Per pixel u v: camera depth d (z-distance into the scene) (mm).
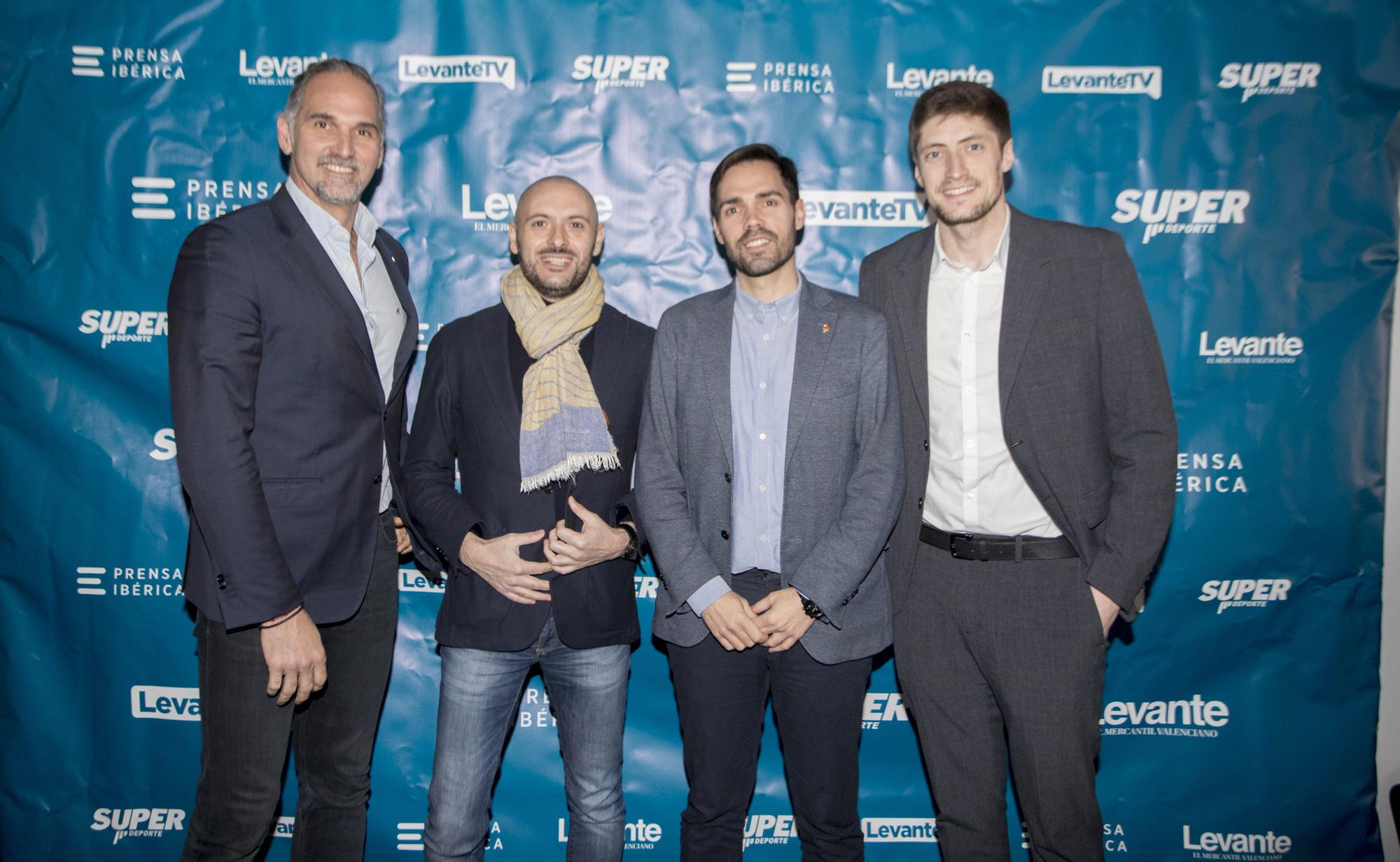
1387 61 2141
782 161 1764
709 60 2166
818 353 1708
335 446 1614
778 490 1722
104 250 2154
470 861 1745
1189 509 2211
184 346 1465
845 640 1672
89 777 2207
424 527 1750
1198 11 2148
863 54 2168
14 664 2189
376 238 1829
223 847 1592
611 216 2189
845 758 1720
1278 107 2156
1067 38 2158
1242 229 2172
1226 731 2217
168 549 2197
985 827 1729
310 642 1541
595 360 1794
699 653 1721
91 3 2123
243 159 2146
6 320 2158
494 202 2178
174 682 2203
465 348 1800
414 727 2256
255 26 2135
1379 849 2197
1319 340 2176
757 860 2256
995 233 1661
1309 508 2191
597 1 2154
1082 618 1617
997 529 1657
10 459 2172
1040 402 1618
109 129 2139
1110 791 2240
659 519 1695
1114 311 1601
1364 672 2199
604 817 1762
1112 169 2172
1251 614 2211
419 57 2152
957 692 1722
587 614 1718
